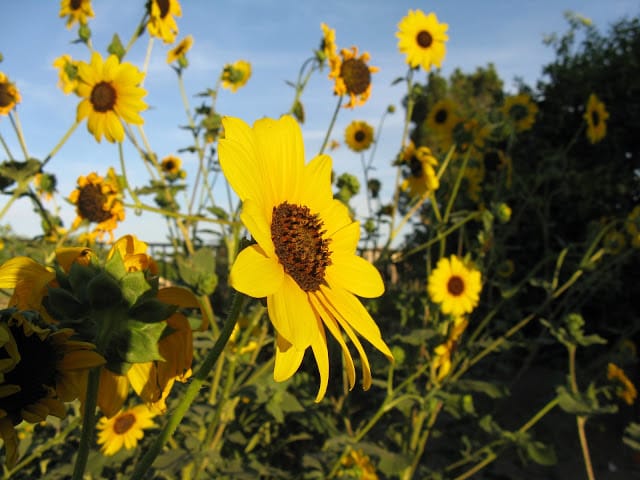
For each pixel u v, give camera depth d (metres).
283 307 0.20
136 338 0.16
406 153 0.85
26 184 0.59
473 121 0.87
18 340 0.14
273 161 0.24
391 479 0.70
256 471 0.52
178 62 0.78
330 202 0.27
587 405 0.67
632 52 1.43
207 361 0.18
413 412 0.76
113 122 0.63
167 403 0.56
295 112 0.75
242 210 0.19
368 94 0.76
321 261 0.24
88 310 0.15
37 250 0.68
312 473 0.59
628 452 0.90
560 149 1.09
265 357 0.80
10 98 0.61
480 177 1.01
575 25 1.57
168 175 1.05
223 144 0.20
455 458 0.82
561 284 1.28
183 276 0.48
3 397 0.13
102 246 0.76
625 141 1.39
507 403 1.03
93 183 0.69
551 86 1.51
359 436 0.60
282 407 0.54
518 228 1.36
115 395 0.19
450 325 0.77
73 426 0.46
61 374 0.14
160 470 0.44
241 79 0.90
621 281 1.17
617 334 1.25
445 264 0.77
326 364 0.20
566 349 1.26
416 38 0.82
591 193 1.30
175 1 0.67
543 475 0.81
